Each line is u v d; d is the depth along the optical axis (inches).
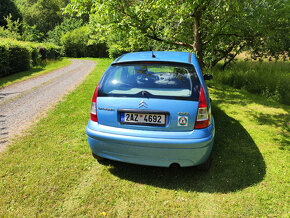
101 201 91.0
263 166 118.3
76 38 1568.7
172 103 92.0
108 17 286.4
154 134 92.0
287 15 253.0
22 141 145.6
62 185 100.3
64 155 127.7
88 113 206.8
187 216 84.0
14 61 504.4
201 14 298.8
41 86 349.7
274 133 165.5
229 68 518.3
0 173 108.4
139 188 99.7
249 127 177.9
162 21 307.4
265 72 394.3
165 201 91.6
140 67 105.7
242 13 282.5
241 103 258.7
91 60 1100.5
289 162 122.6
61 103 242.5
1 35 1050.7
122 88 100.0
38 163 118.4
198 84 97.3
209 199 92.9
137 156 96.3
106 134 97.2
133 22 279.6
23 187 98.5
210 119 100.1
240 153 133.1
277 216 83.8
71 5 272.7
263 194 95.6
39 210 85.6
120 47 335.3
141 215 84.1
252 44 394.9
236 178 107.3
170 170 114.2
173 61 105.6
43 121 184.7
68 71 568.4
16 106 232.2
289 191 97.6
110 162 120.9
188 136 90.7
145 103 93.5
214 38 331.3
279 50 454.0
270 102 264.8
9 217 81.7
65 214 83.9
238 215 84.3
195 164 96.3
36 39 1569.9
